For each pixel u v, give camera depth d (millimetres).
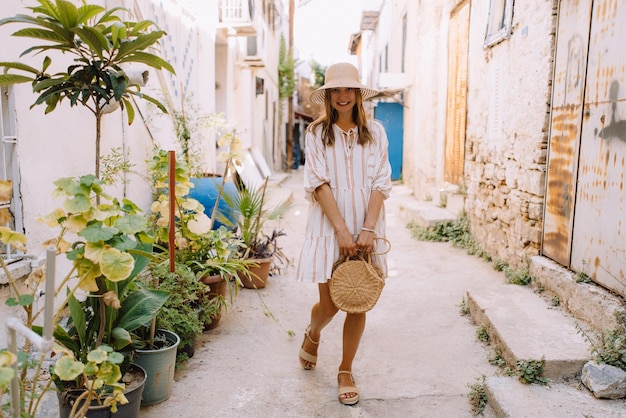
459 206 7656
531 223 4816
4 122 3109
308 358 3367
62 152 3684
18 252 3189
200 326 3547
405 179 14547
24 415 1901
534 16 4820
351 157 2953
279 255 5723
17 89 3141
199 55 7512
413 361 3580
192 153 5629
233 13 8609
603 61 3650
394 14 17344
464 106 7961
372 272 2885
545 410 2732
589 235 3795
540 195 4637
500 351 3463
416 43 12031
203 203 5152
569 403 2820
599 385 2859
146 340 3008
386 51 19922
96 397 2146
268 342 3854
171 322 3221
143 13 5137
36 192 3348
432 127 10016
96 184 2094
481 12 6668
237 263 3893
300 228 8445
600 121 3674
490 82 6195
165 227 3723
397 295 4992
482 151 6488
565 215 4176
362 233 2893
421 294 4992
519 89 5172
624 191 3371
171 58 6086
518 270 5043
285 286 5188
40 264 3201
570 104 4129
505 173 5562
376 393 3152
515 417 2672
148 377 2889
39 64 3367
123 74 2684
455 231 7320
